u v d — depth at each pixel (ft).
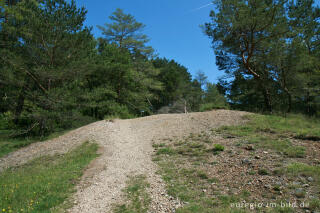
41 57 44.70
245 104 75.77
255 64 53.67
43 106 45.60
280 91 59.52
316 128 26.45
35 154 32.17
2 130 47.83
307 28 50.52
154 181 17.46
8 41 44.91
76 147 32.42
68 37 44.52
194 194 14.30
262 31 46.52
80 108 51.06
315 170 14.88
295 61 46.11
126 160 24.43
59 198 15.35
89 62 46.55
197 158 21.86
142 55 102.12
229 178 16.14
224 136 27.73
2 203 14.98
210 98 115.14
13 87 45.14
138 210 13.07
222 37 49.67
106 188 16.98
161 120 45.11
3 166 28.50
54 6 43.65
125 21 94.12
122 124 46.21
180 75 135.33
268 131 27.40
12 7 40.98
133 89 87.71
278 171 15.65
